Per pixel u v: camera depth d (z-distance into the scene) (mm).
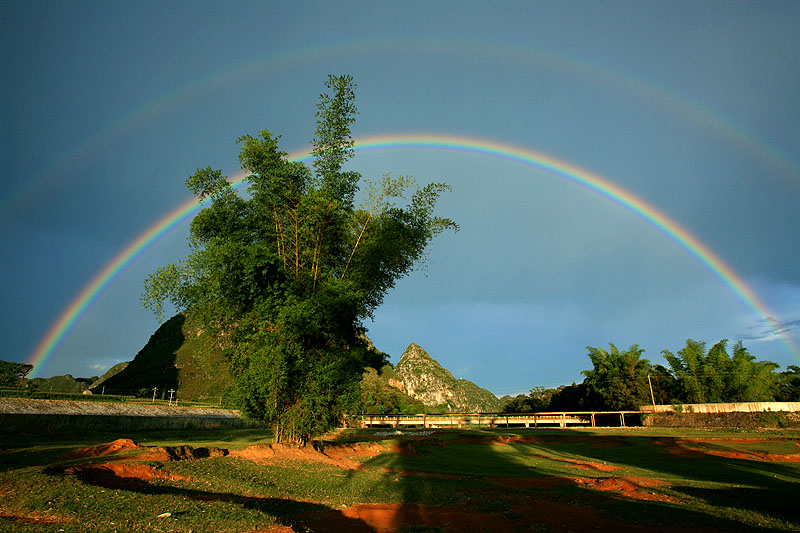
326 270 21641
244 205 21969
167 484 12141
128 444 18688
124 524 7750
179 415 65375
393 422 80375
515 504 12664
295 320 18609
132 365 141000
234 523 8188
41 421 42844
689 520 10867
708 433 49781
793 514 11641
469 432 57500
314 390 19812
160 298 19594
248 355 19578
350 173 23109
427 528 9906
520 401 108562
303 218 20219
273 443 19562
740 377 64188
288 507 11250
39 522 7766
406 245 23422
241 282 19516
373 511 11539
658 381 73688
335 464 18547
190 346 137500
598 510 11945
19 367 73000
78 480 10602
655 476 19688
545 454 30828
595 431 56125
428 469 20750
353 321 22188
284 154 21422
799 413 57094
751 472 21641
